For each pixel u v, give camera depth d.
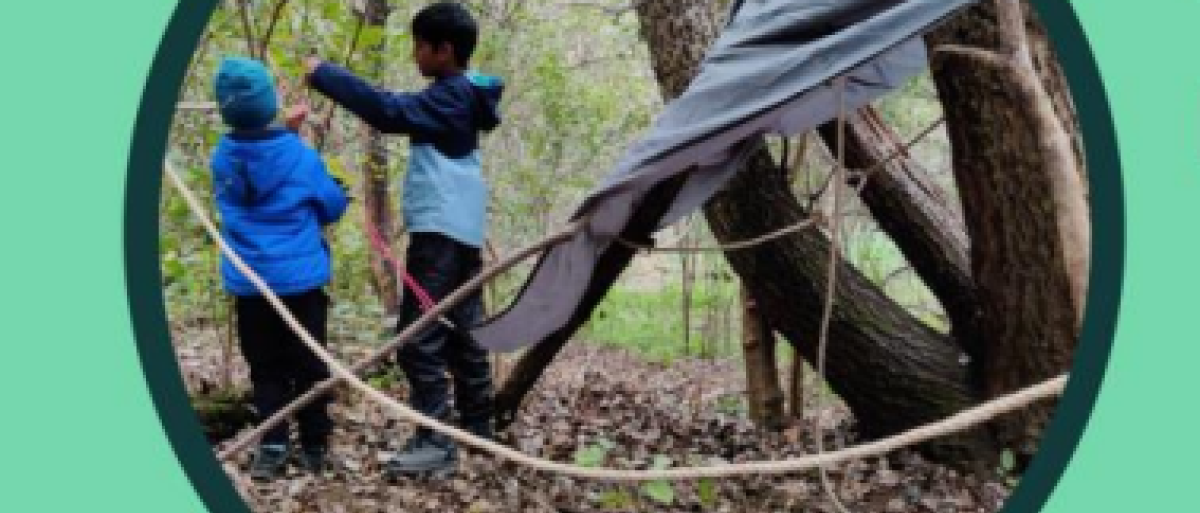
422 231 4.03
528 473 4.37
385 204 5.71
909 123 7.50
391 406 2.71
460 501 4.03
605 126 7.16
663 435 5.22
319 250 4.01
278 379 4.04
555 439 4.92
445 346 4.32
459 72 4.12
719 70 3.21
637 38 7.31
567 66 7.02
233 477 3.92
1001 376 4.43
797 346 4.85
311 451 4.09
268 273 3.87
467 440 2.62
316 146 4.86
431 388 4.12
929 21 3.03
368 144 5.52
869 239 6.91
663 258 9.71
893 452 4.69
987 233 4.20
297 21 4.74
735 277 8.35
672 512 4.16
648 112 7.20
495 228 6.98
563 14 6.92
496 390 5.16
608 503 4.16
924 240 4.64
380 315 5.62
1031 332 4.25
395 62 5.75
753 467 2.41
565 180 6.83
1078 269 2.67
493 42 6.27
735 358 7.95
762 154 4.66
